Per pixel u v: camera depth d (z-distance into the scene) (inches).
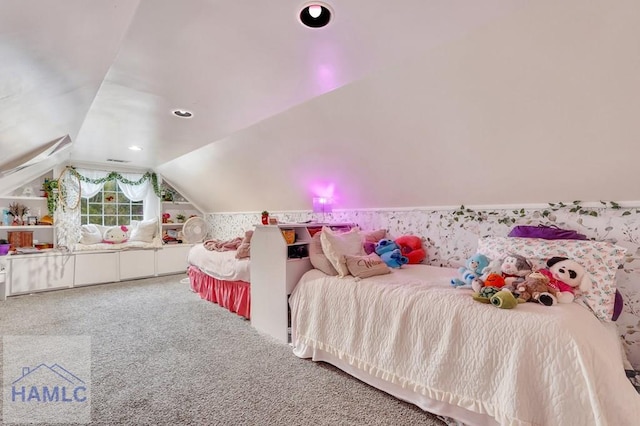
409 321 71.8
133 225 221.5
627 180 74.4
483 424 59.5
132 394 74.2
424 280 86.4
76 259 183.8
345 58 72.0
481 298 66.1
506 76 65.7
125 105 100.4
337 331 85.5
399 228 128.0
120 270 199.9
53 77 52.3
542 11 52.8
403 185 113.7
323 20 58.6
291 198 165.5
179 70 77.4
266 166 147.7
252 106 101.3
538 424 52.9
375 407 69.7
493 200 100.5
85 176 201.0
